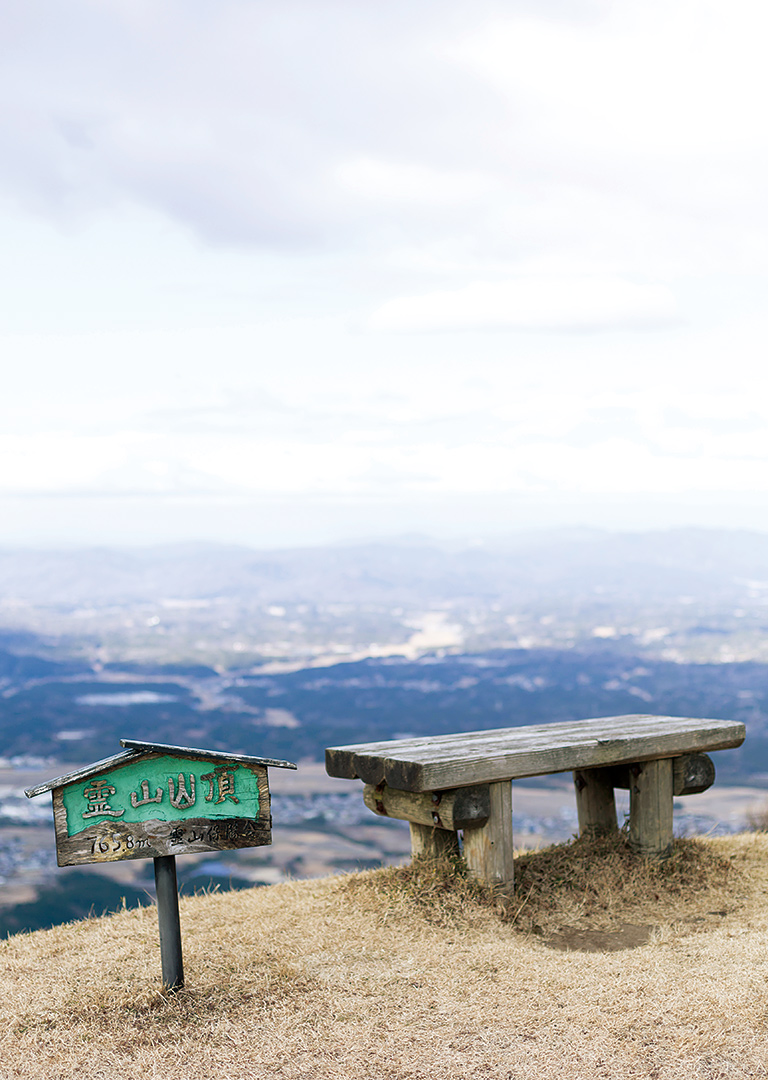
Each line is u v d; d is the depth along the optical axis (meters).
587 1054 3.43
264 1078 3.34
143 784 3.85
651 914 5.08
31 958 4.57
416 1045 3.54
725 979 4.02
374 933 4.68
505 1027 3.66
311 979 4.14
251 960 4.35
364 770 5.11
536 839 6.45
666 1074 3.28
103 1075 3.40
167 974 4.02
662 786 5.75
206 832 3.95
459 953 4.41
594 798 6.09
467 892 5.00
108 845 3.78
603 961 4.31
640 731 5.74
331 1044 3.56
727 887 5.50
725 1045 3.45
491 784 5.05
